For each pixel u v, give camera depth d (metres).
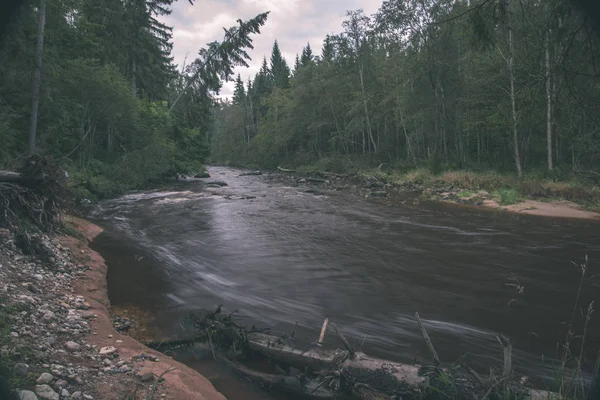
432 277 6.95
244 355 4.21
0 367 2.84
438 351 4.31
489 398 2.95
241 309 5.52
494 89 23.52
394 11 12.69
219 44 35.53
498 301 5.80
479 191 18.41
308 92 45.00
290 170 42.50
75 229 9.23
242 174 38.34
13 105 15.89
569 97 6.63
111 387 3.10
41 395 2.74
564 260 7.89
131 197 18.61
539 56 6.43
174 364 3.70
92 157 22.09
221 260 8.02
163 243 9.47
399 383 3.20
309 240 9.77
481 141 32.84
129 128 24.34
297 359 3.80
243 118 72.50
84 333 4.08
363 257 8.22
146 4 32.59
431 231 10.76
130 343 4.03
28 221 7.49
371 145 47.34
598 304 5.63
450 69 24.50
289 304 5.72
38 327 3.87
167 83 39.25
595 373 2.66
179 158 34.16
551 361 4.06
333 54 36.84
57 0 16.64
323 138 49.03
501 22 5.70
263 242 9.55
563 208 14.34
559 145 27.70
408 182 23.70
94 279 6.19
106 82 20.64
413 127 34.00
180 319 5.11
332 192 20.92
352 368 3.43
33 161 7.87
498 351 4.31
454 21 6.43
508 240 9.66
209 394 3.26
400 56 28.64
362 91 35.78
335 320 5.16
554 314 5.32
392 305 5.68
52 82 17.14
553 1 5.51
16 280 4.94
